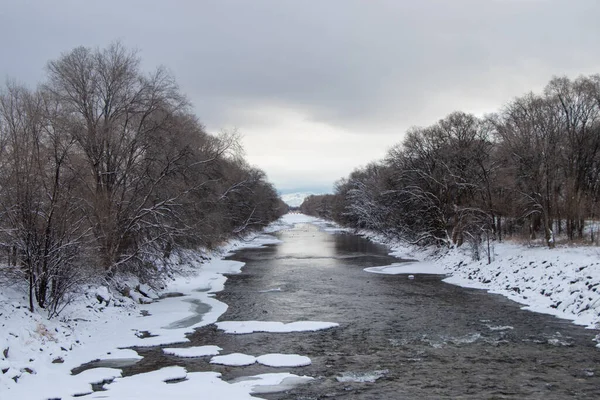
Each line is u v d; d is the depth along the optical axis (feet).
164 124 104.78
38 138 76.43
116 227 96.73
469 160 172.14
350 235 362.74
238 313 90.02
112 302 89.61
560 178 143.64
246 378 54.13
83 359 60.80
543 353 62.18
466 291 113.80
